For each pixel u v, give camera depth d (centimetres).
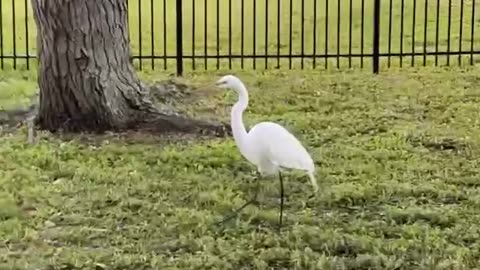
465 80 1375
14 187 861
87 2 1062
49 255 710
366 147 1016
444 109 1197
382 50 1645
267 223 782
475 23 1817
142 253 715
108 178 894
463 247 725
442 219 786
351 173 921
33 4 1088
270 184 879
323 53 1614
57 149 990
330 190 856
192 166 939
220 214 799
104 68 1072
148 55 1565
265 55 1430
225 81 791
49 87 1072
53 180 892
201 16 1988
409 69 1457
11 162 936
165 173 913
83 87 1062
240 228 766
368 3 1997
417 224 777
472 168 941
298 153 770
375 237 749
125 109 1084
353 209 823
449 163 959
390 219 789
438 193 855
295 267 687
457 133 1079
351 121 1132
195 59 1559
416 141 1048
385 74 1419
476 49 1614
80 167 925
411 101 1240
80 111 1067
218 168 935
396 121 1139
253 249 723
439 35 1728
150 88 1242
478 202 834
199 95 1268
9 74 1420
